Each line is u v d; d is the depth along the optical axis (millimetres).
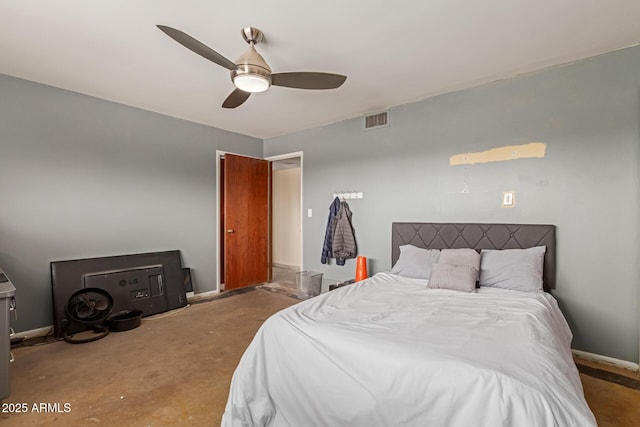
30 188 2922
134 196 3615
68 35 2135
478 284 2588
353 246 3914
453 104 3145
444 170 3209
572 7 1838
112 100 3396
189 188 4129
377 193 3727
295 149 4676
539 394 1087
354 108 3639
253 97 3289
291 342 1627
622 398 1947
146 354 2549
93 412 1811
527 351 1341
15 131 2836
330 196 4223
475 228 2979
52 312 3025
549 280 2602
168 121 3900
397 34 2119
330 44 2240
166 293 3684
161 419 1756
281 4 1794
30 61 2518
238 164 4617
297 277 4391
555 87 2604
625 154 2330
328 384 1458
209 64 2557
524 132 2752
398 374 1294
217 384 2111
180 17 1919
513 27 2045
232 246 4551
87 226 3264
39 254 2971
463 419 1141
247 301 4078
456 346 1386
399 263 3170
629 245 2322
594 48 2322
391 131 3596
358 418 1354
